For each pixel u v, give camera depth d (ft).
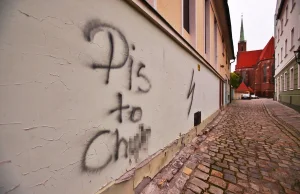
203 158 10.86
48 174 3.79
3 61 3.05
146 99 7.43
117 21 5.67
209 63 19.29
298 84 31.12
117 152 5.78
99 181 5.08
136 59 6.69
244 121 24.40
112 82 5.51
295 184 8.11
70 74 4.19
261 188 7.77
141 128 7.09
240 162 10.39
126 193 6.08
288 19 38.88
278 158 11.05
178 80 10.99
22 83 3.31
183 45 11.26
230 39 38.81
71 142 4.27
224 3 23.36
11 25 3.13
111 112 5.49
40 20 3.55
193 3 14.07
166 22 8.59
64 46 4.04
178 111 11.06
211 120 22.75
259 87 135.95
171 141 10.03
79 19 4.38
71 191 4.29
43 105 3.66
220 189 7.61
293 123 21.53
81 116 4.50
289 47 38.11
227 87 51.85
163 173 8.48
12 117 3.19
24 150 3.37
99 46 5.00
